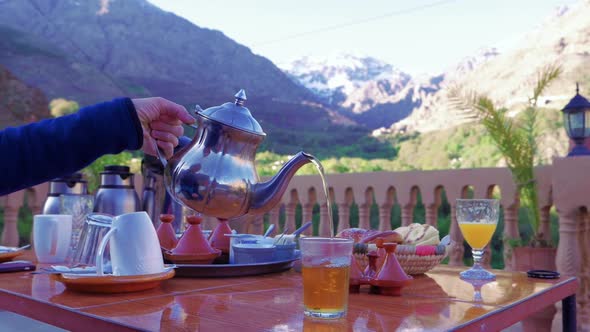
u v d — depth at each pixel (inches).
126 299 44.4
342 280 38.8
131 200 73.0
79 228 72.4
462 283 55.7
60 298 44.3
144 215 50.8
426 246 58.8
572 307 59.8
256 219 192.9
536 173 152.4
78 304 42.2
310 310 38.8
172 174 52.9
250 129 51.8
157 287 50.3
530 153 160.7
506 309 43.3
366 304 44.1
